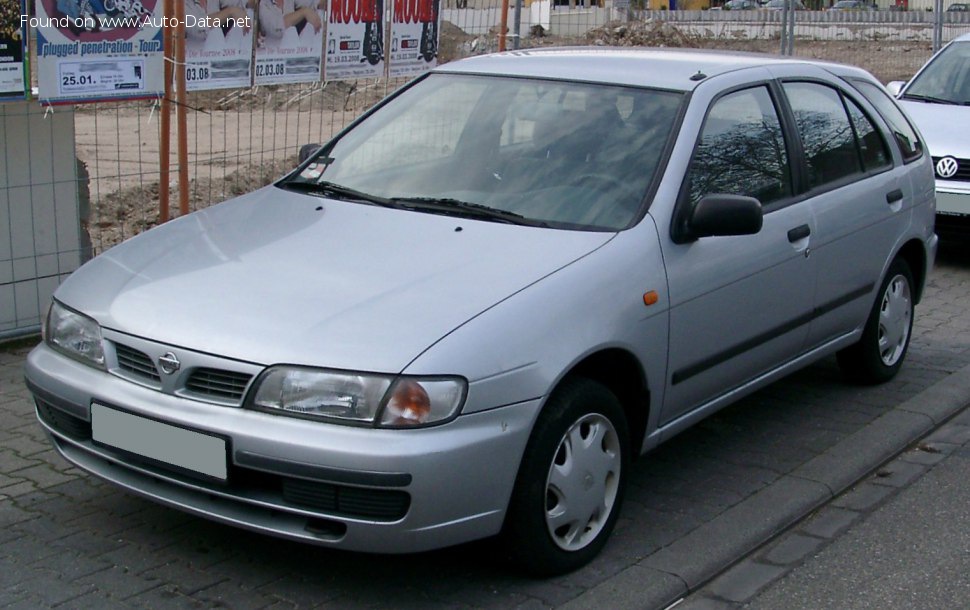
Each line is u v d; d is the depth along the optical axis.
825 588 4.26
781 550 4.58
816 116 5.75
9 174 6.41
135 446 3.85
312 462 3.53
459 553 4.32
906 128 6.68
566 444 4.05
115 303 4.06
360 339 3.66
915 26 22.09
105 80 6.34
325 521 3.63
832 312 5.71
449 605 3.94
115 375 3.96
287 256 4.26
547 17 24.73
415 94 5.54
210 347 3.73
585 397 4.06
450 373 3.61
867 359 6.32
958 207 9.30
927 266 6.68
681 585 4.16
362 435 3.54
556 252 4.22
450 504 3.63
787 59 5.86
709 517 4.76
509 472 3.77
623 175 4.66
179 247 4.48
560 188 4.67
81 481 4.82
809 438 5.71
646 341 4.31
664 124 4.85
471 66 5.60
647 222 4.46
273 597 3.95
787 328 5.30
